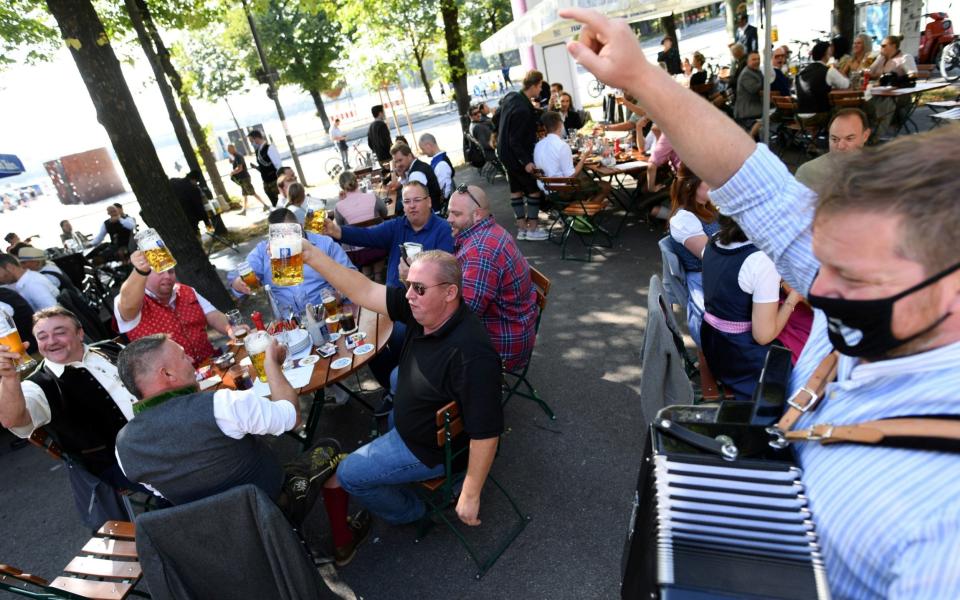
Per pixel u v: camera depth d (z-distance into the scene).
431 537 2.73
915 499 0.60
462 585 2.46
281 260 2.27
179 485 1.97
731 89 9.20
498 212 8.23
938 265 0.59
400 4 14.36
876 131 7.06
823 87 7.35
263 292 6.72
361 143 24.19
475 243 3.01
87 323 5.02
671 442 0.89
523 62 14.58
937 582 0.57
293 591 1.91
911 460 0.62
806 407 0.80
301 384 2.71
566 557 2.50
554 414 3.44
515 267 3.01
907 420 0.64
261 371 2.77
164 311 3.35
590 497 2.78
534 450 3.16
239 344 3.41
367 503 2.47
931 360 0.64
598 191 6.17
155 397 1.97
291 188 5.82
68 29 4.98
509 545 2.60
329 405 3.98
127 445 1.94
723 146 0.89
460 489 2.59
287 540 1.88
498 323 3.10
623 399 3.49
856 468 0.68
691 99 0.88
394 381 3.25
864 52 9.24
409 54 18.69
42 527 3.42
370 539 2.79
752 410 0.89
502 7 24.41
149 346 2.00
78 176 27.16
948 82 6.56
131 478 1.96
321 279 3.85
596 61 0.86
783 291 2.61
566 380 3.79
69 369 2.60
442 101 35.75
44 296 4.74
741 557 0.75
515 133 6.30
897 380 0.68
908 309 0.62
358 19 13.82
